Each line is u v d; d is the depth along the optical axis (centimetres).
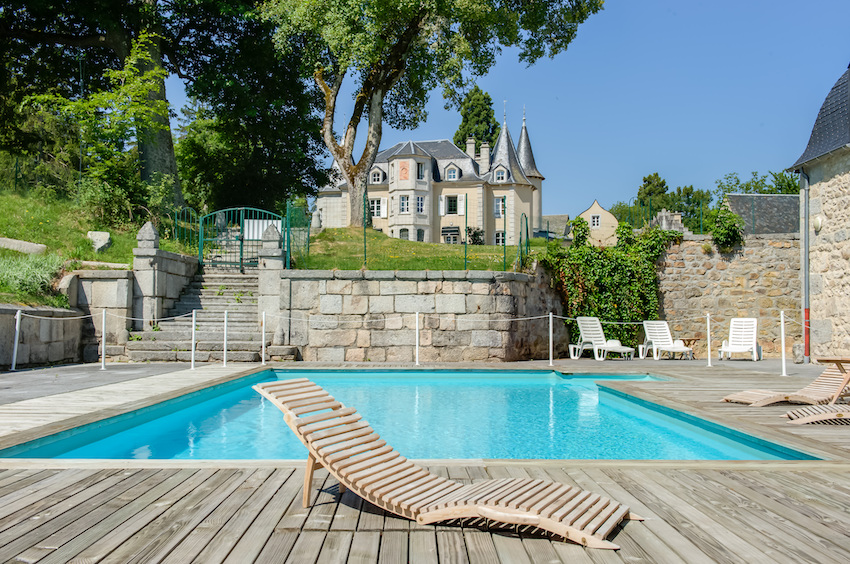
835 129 1275
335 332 1308
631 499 351
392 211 4741
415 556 269
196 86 2314
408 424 727
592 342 1442
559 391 1005
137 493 358
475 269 1495
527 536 297
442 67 2045
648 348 1584
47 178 1997
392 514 329
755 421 588
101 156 1725
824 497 354
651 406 739
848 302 1220
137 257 1309
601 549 274
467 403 882
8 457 452
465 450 594
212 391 845
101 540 282
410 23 2144
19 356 1057
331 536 293
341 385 1071
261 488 372
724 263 1697
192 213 1956
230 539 286
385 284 1314
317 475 406
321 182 3066
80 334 1255
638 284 1644
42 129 2920
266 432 677
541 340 1491
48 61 2441
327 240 1831
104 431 583
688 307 1694
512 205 4972
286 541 285
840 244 1248
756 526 306
